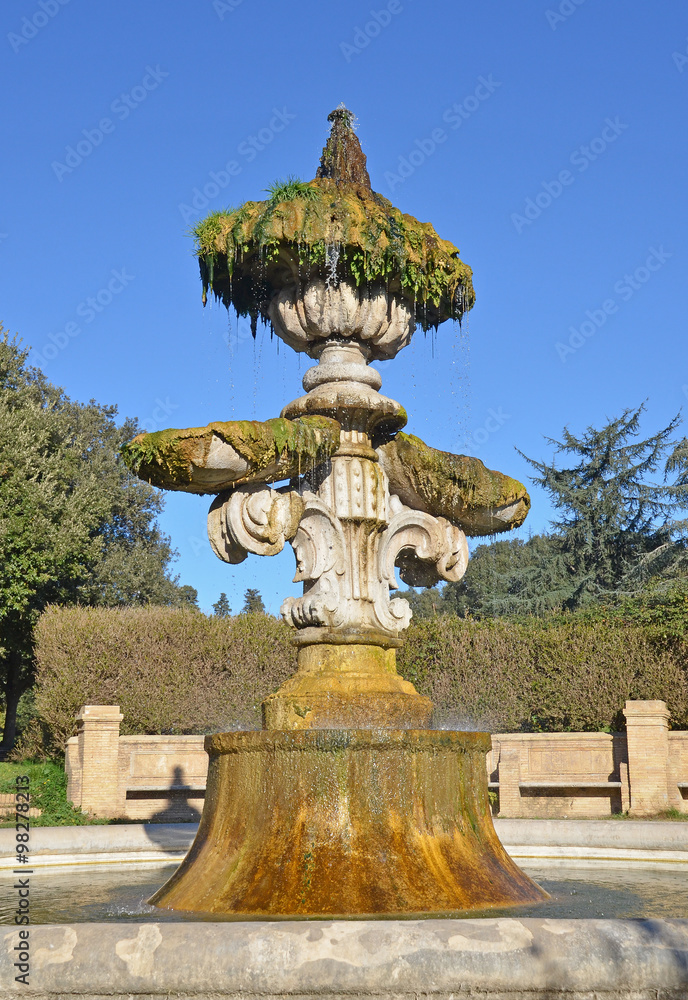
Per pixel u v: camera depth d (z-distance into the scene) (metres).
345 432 7.38
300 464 6.80
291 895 5.51
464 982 3.53
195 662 22.86
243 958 3.57
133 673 22.34
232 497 6.74
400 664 22.17
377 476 7.28
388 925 3.67
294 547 7.18
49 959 3.62
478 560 43.84
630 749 17.95
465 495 7.68
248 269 7.62
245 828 6.01
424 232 7.62
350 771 5.92
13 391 33.44
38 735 23.84
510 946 3.59
